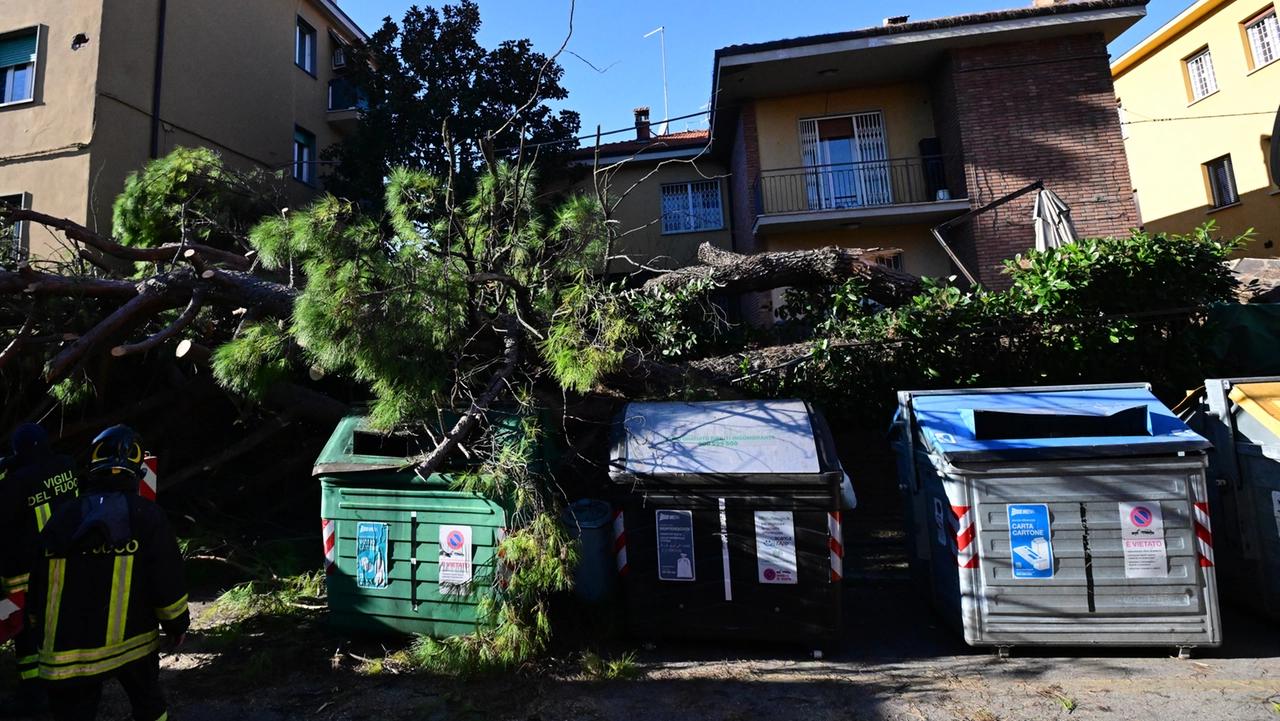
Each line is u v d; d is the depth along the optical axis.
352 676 3.86
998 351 6.57
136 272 7.57
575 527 4.40
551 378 5.04
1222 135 15.57
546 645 4.07
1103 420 4.46
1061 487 3.94
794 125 13.49
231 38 12.86
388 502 4.27
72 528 2.61
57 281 5.44
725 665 3.95
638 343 7.48
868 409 6.87
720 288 8.48
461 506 4.15
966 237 12.06
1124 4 11.36
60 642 2.53
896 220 12.55
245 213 8.25
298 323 4.13
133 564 2.66
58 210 10.10
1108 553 3.88
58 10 10.62
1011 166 11.85
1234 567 4.46
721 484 4.08
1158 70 17.33
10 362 5.95
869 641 4.34
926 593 4.84
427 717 3.38
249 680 3.81
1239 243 6.59
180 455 7.55
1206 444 3.80
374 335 4.02
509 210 5.23
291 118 14.49
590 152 15.23
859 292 7.90
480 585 4.07
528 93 13.40
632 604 4.16
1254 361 6.26
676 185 15.49
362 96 15.56
